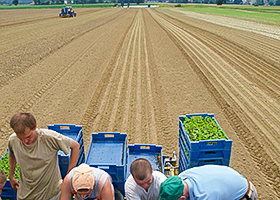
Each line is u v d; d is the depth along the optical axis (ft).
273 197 17.94
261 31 83.10
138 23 111.45
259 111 30.07
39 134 11.24
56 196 12.45
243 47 59.93
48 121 28.40
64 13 140.77
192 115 18.15
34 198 11.99
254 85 37.76
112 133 16.30
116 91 36.86
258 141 24.25
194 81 40.11
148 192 11.39
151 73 44.45
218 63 48.75
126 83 39.91
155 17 143.23
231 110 30.40
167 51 59.00
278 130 26.08
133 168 9.91
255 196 11.06
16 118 10.11
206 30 88.02
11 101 33.19
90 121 28.48
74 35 77.61
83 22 114.01
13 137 11.38
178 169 18.39
